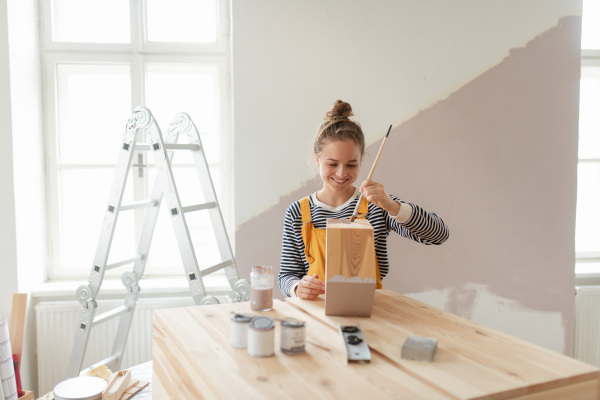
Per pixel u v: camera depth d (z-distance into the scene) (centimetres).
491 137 240
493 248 244
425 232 146
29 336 230
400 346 90
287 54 229
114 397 158
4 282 222
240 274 234
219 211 215
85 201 259
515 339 94
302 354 87
